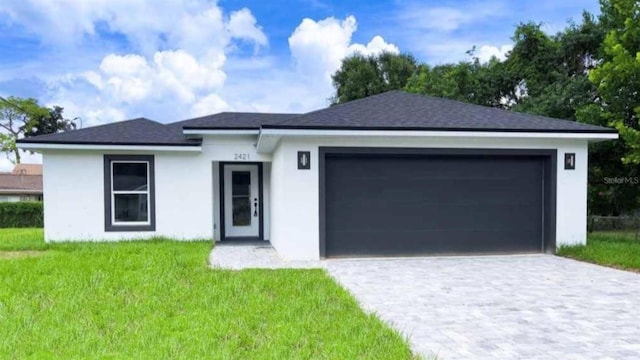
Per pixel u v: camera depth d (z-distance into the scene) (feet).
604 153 51.90
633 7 39.83
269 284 22.29
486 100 72.13
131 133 41.47
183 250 33.06
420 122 32.63
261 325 15.97
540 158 34.81
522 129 32.48
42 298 19.34
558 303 19.86
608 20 51.90
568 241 34.65
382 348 13.75
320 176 32.30
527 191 34.78
